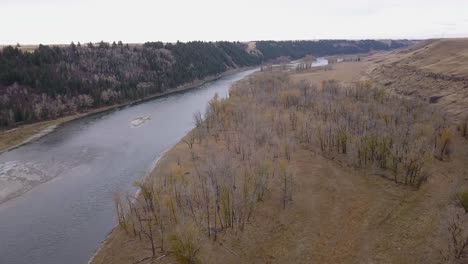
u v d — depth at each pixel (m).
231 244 35.94
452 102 79.31
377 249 35.72
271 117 72.62
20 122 88.06
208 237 36.44
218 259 33.94
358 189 46.34
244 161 54.28
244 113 75.12
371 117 65.56
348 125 61.47
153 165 61.34
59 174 58.88
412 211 41.38
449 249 33.03
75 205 48.28
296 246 36.34
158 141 75.94
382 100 81.81
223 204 37.81
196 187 45.41
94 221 44.16
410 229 38.28
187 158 59.31
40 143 75.56
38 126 87.38
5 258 37.50
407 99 81.62
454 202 41.56
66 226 43.25
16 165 62.78
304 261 34.47
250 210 39.94
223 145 63.22
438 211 40.78
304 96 87.81
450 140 54.59
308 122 68.44
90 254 37.66
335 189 46.34
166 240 36.53
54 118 94.94
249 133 63.72
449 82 88.75
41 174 58.81
